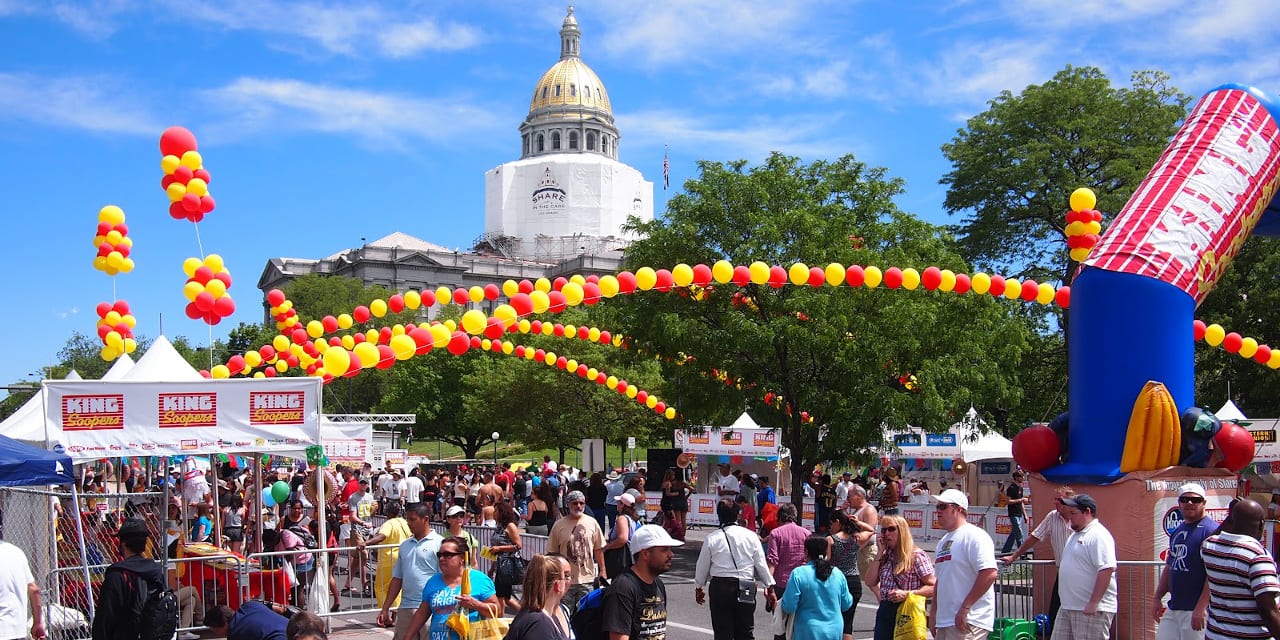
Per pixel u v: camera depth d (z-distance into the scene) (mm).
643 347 23141
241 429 11391
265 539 14555
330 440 33094
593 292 16031
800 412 22453
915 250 22734
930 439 27984
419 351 14961
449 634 8102
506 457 79938
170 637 8164
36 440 13008
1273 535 13570
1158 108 38219
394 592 9555
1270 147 12273
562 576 6910
